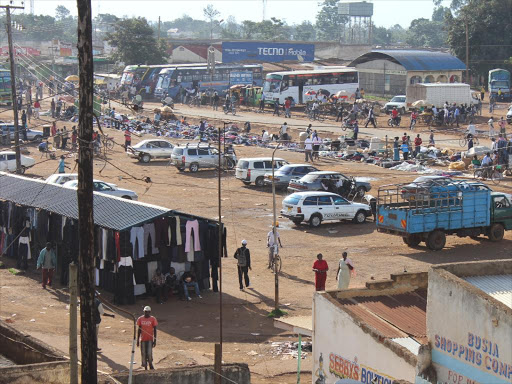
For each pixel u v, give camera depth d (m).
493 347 18.17
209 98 134.38
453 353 19.55
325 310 24.70
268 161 71.75
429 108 109.50
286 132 95.81
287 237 54.09
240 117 116.94
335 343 24.19
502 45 163.38
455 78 139.50
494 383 18.17
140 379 23.59
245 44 173.50
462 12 167.00
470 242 53.31
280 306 39.56
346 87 132.62
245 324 36.88
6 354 26.28
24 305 39.12
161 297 40.00
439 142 92.94
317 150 84.50
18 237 46.56
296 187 64.56
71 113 114.12
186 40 197.88
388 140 90.50
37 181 49.97
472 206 51.44
